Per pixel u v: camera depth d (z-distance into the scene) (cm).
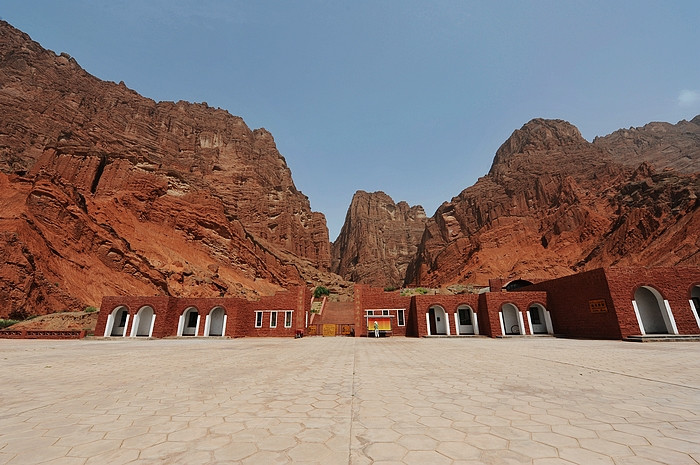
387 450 369
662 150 16475
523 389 704
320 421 484
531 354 1434
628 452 355
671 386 710
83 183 5769
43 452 371
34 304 3269
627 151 17625
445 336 3059
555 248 9212
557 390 688
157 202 6412
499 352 1559
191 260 6059
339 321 4438
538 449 367
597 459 339
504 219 10462
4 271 3156
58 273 3747
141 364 1191
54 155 5828
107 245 4634
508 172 12862
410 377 880
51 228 4134
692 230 6228
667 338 2067
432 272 11538
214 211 7206
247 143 12962
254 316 3475
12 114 8075
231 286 6053
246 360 1313
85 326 3180
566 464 327
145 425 470
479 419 486
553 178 11231
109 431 443
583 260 8494
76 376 922
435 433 426
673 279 2291
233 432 437
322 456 354
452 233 12375
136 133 10100
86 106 9669
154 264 5138
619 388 697
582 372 919
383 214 17812
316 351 1717
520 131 15750
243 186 10669
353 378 872
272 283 7988
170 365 1162
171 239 6128
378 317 3434
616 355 1323
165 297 3097
